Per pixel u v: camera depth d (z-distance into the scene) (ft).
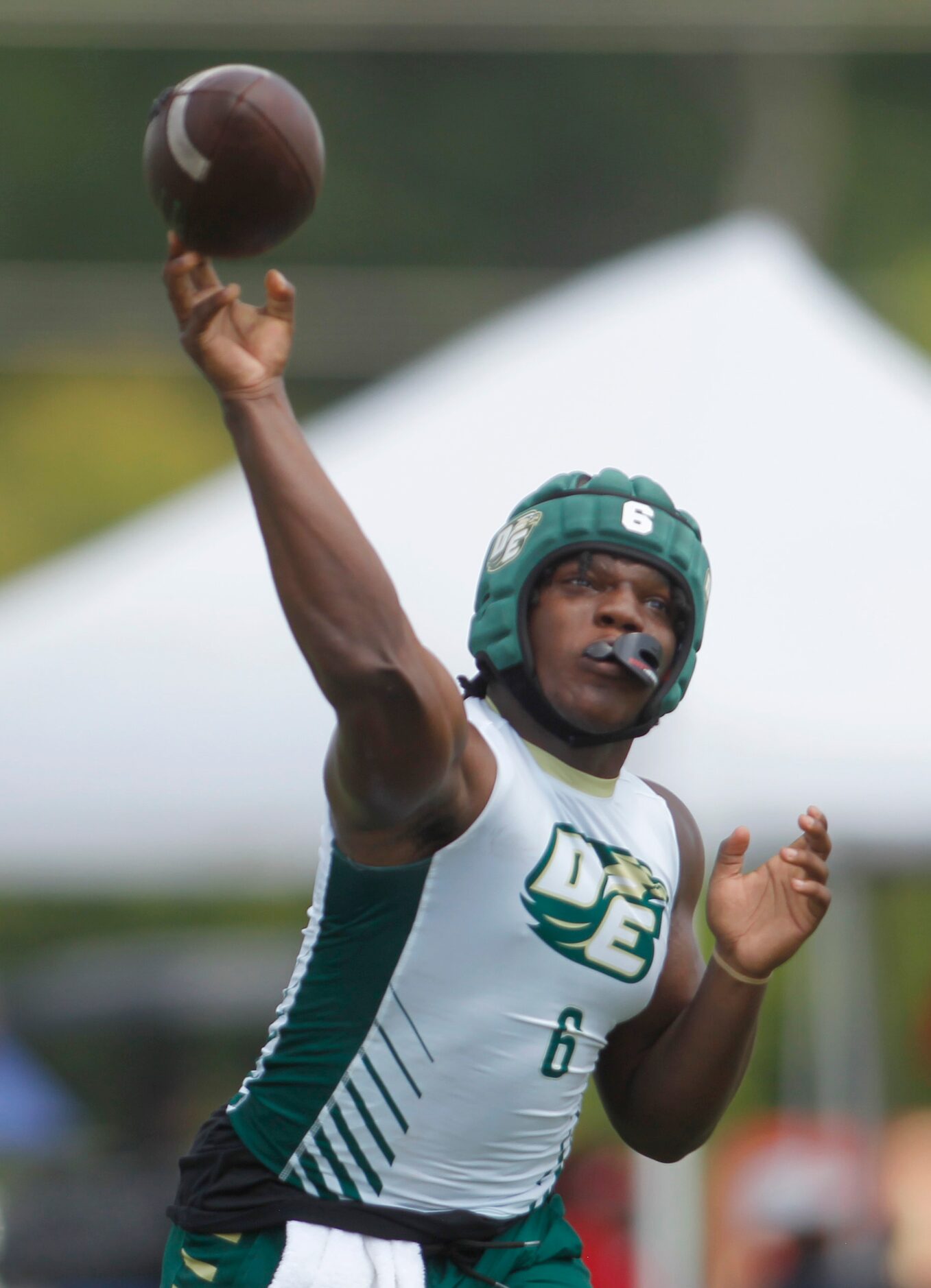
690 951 40.06
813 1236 88.74
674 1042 39.24
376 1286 34.35
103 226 255.70
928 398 78.89
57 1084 129.59
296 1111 35.14
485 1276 35.47
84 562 79.10
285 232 33.76
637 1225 82.23
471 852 34.22
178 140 32.65
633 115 256.93
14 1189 97.81
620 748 37.47
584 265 256.11
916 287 219.20
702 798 69.00
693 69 252.21
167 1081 111.86
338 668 31.01
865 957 111.55
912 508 73.46
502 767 34.73
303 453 31.73
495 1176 35.88
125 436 219.82
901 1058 165.68
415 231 254.88
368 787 32.14
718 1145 124.36
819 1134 107.24
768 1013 161.58
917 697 69.67
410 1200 35.22
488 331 92.94
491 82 257.75
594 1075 41.06
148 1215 85.97
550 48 151.12
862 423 76.07
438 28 154.71
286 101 33.09
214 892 155.33
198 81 33.19
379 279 238.27
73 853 75.00
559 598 36.73
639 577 36.55
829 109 248.73
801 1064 144.05
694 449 75.46
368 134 257.14
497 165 258.16
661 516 36.96
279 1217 34.96
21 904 199.93
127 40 200.13
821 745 69.36
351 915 34.55
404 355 196.03
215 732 74.13
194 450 222.48
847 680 70.13
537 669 36.65
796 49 153.69
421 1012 34.60
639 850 37.42
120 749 74.18
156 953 144.46
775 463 74.90
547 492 37.68
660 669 36.86
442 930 34.37
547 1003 35.29
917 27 152.56
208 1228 35.42
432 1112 34.91
